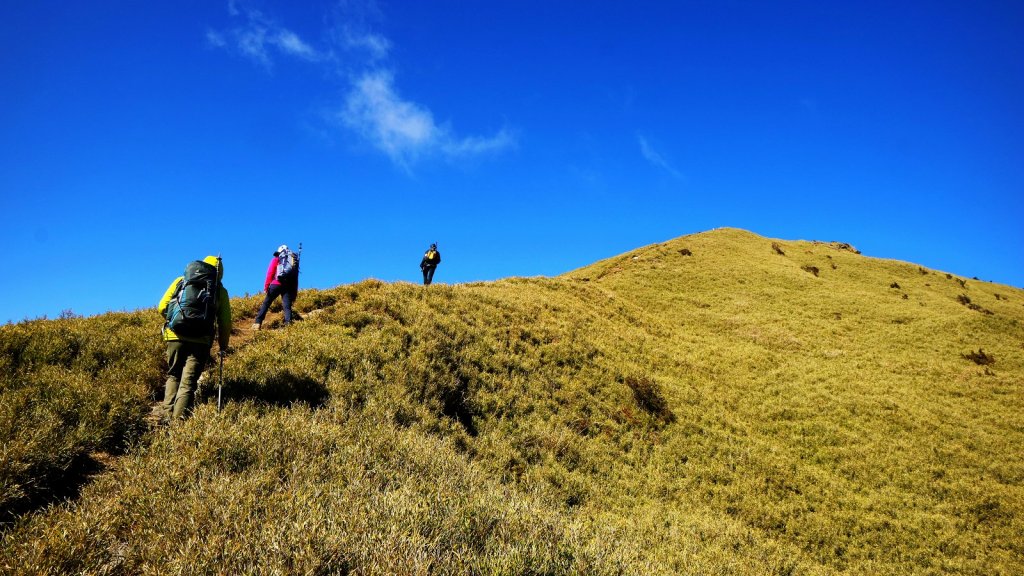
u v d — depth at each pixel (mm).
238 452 5652
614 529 7281
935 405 22234
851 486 15414
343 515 4312
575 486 10664
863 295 42781
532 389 14477
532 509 6137
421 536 4297
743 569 8328
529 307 21734
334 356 10227
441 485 5949
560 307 24047
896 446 18062
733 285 43250
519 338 17641
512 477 9742
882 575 11375
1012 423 20922
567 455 12000
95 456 5777
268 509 4277
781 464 15805
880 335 33375
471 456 9977
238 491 4547
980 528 13836
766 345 30281
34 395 6363
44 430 5332
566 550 4934
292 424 6625
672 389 19359
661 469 13609
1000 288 57531
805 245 64438
